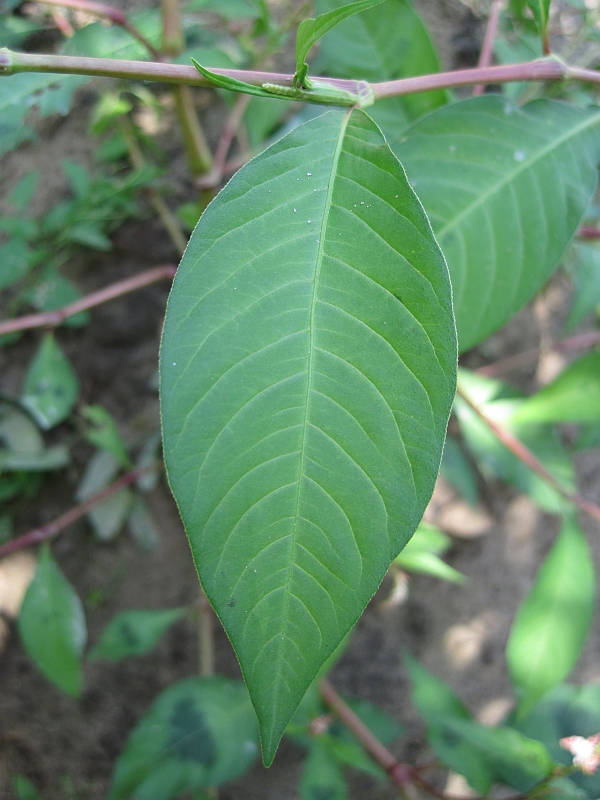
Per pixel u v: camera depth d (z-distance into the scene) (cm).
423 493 12
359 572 12
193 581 37
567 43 36
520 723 28
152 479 36
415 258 13
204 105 36
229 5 29
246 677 12
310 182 13
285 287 13
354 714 31
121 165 36
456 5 36
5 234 36
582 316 32
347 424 12
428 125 18
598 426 32
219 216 13
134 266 36
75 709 38
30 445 35
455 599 40
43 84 22
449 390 12
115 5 34
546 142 19
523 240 18
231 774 28
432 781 40
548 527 40
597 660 42
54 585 30
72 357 36
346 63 24
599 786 24
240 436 12
